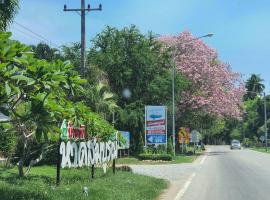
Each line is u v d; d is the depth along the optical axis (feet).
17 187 39.63
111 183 53.83
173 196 53.57
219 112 188.24
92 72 128.98
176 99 162.91
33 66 22.48
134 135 150.20
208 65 186.29
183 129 177.99
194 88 185.26
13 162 71.41
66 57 145.28
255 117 400.06
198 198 51.83
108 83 140.56
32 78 22.52
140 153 144.66
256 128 398.83
